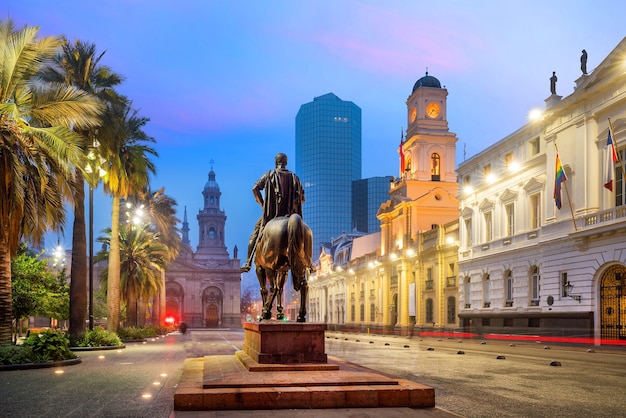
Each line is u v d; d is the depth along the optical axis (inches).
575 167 1267.2
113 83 1211.9
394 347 1315.2
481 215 1797.5
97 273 4114.2
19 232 766.5
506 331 1576.0
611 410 358.6
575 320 1243.8
